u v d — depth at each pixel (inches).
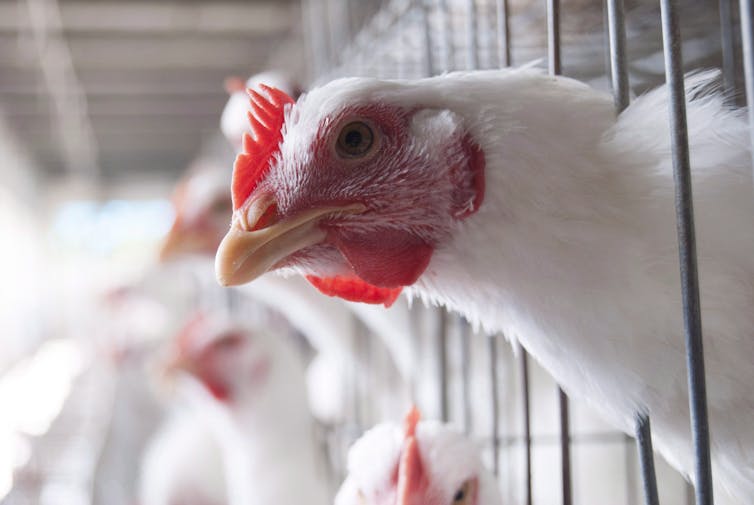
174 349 69.7
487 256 24.0
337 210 24.9
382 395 69.1
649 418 24.7
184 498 83.6
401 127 24.6
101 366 164.4
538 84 24.3
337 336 68.4
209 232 71.9
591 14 39.8
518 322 24.8
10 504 98.3
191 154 240.2
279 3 131.2
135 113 190.2
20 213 216.5
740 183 24.1
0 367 172.9
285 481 64.6
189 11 132.4
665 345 23.3
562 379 25.6
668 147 23.7
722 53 37.0
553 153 23.3
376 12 60.3
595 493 51.5
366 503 36.8
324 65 78.5
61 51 148.9
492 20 42.1
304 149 25.0
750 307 23.8
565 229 23.1
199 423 87.0
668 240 23.1
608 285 23.2
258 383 66.2
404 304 59.7
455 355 57.4
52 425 126.9
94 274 267.6
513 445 53.4
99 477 114.5
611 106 24.5
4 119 190.4
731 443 24.8
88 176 263.6
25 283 223.5
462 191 24.0
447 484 36.1
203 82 170.4
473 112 23.9
